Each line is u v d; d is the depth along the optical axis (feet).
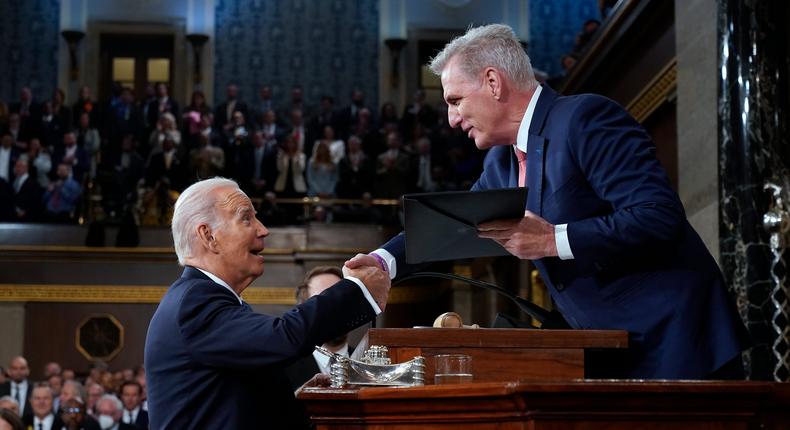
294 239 52.42
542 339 10.14
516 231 10.34
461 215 10.08
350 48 68.80
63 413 32.99
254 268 10.83
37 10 67.67
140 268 52.29
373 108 68.23
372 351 9.88
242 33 68.64
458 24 68.64
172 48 68.23
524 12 68.23
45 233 53.06
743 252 19.31
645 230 10.34
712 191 21.26
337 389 8.58
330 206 55.11
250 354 9.70
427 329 10.14
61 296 51.88
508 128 11.59
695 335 10.69
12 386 38.65
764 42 19.63
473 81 11.50
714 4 21.44
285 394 10.43
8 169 56.24
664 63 26.13
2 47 67.15
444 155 57.52
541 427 7.61
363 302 10.19
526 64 11.57
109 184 55.11
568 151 11.10
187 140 58.49
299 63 68.59
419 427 8.20
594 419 7.68
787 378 18.79
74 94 66.85
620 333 10.19
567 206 11.10
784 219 19.13
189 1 68.49
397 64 68.13
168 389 9.92
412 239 10.34
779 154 19.42
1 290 51.67
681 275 10.86
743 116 19.56
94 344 51.72
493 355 10.14
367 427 8.40
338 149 57.47
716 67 21.08
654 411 7.72
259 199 53.78
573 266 11.10
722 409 7.81
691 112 22.44
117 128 59.36
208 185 10.96
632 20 26.86
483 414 7.88
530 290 40.29
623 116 11.09
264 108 65.10
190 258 10.79
